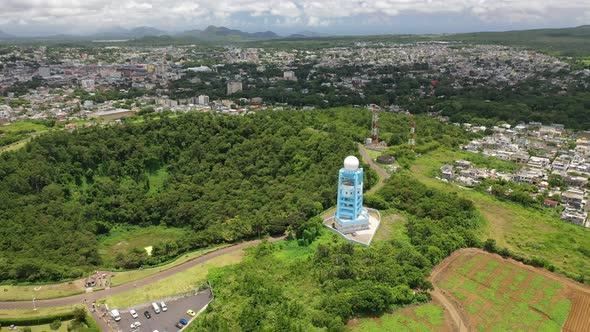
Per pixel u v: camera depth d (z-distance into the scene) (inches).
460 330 5634.8
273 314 5713.6
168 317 6018.7
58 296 6525.6
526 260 7332.7
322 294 6190.9
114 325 5836.6
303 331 5315.0
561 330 5689.0
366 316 5871.1
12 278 7042.3
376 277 6496.1
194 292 6609.3
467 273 6973.4
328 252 7209.6
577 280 6835.6
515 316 5944.9
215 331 5418.3
